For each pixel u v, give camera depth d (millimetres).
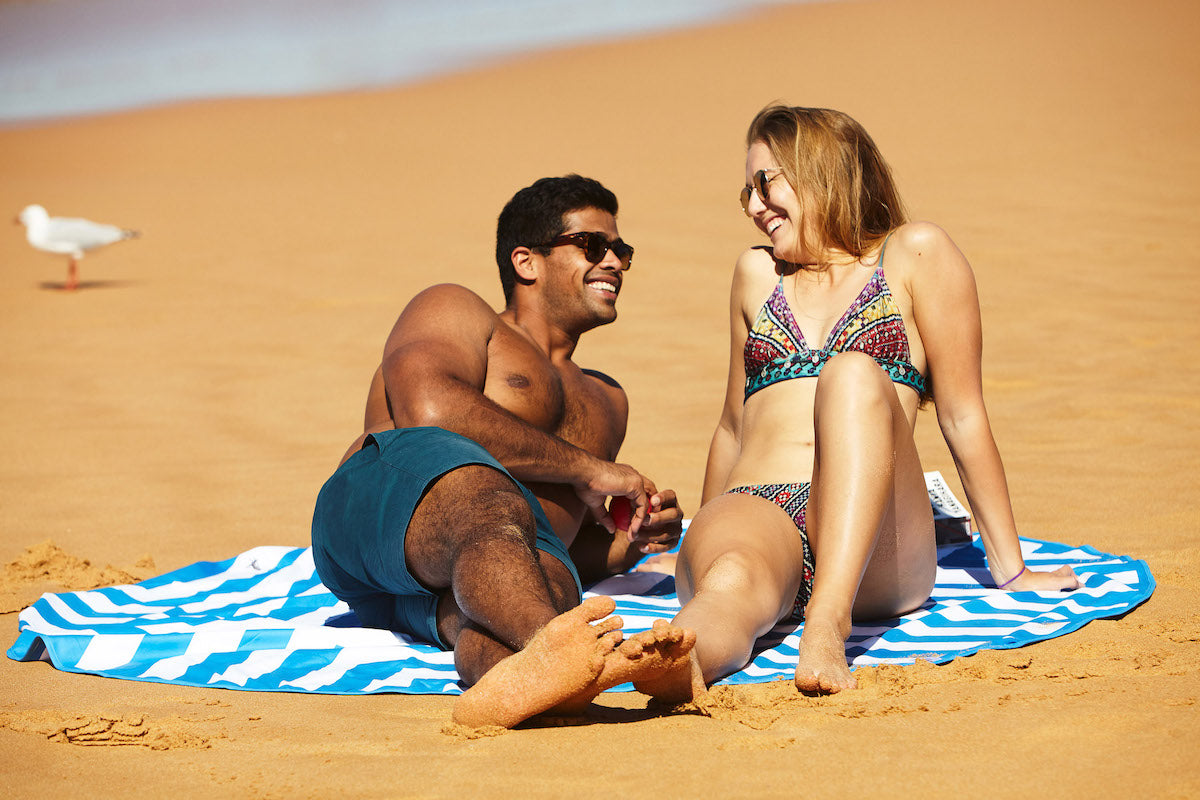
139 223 47875
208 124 73000
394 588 10258
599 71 78750
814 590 9477
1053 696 8469
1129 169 42656
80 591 13438
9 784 7602
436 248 39812
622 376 25438
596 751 7738
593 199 12758
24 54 115188
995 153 46438
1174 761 7078
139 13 134500
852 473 9578
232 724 8773
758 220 12023
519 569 8828
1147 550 13500
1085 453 18422
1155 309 28047
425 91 78688
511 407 12039
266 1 138125
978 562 13648
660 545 12773
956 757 7359
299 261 39250
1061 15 79188
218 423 23141
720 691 8617
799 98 62156
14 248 45938
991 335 26781
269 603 12414
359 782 7453
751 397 11750
